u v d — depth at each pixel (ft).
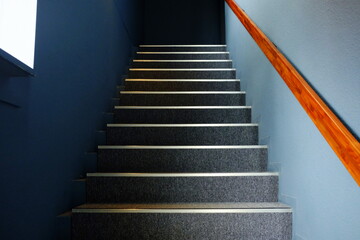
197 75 12.74
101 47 9.89
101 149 8.28
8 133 4.41
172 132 9.15
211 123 10.03
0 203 4.17
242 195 7.29
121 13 13.09
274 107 7.64
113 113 10.39
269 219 6.30
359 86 3.94
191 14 19.25
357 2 3.99
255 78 9.53
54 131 6.16
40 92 5.49
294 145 6.30
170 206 6.61
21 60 4.37
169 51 15.94
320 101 4.66
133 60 13.97
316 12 5.26
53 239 6.07
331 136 4.24
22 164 4.83
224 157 8.23
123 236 6.25
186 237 6.26
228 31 14.92
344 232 4.37
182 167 8.23
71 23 7.14
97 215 6.26
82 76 7.98
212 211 6.30
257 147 8.22
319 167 5.17
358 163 3.62
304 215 5.76
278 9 7.32
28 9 4.47
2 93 4.18
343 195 4.41
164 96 10.98
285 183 6.84
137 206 6.62
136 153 8.28
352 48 4.11
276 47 7.04
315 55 5.28
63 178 6.66
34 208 5.25
